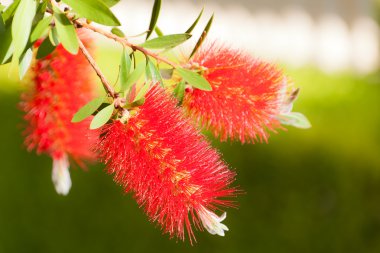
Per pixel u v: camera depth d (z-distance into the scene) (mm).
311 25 12016
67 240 4914
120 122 1662
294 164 5676
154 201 1713
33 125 2262
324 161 5801
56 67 2141
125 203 5066
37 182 4898
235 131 1925
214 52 1899
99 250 4980
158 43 1706
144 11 9500
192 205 1700
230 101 1876
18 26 1536
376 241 5906
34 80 2166
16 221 4832
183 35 1708
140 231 5082
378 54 12625
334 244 5754
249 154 5508
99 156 1745
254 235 5430
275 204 5543
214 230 1703
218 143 5344
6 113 4855
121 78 1651
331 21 12250
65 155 2330
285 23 11656
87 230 4969
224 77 1871
